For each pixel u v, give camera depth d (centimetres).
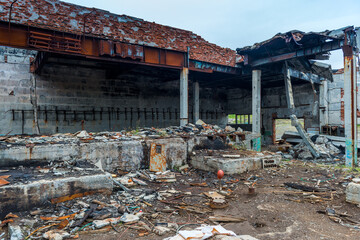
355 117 1038
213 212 559
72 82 1609
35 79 1484
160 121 2031
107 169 863
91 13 1080
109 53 1115
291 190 723
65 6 1021
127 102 1847
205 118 2392
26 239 407
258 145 1443
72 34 1039
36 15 958
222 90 2539
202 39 1472
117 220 482
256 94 1497
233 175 898
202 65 1474
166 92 2077
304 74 1652
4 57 1404
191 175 920
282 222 505
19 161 715
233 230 466
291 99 1421
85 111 1655
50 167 705
